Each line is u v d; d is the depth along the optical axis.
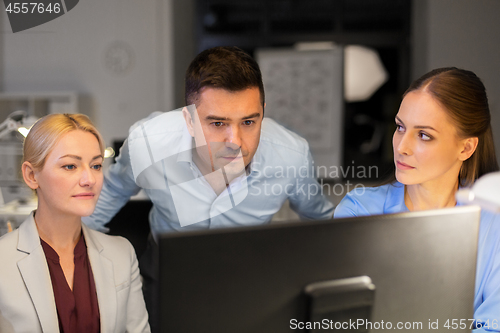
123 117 5.54
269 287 0.63
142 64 5.47
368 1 5.98
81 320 1.05
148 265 1.58
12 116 2.12
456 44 5.02
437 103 1.00
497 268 1.02
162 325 0.59
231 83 1.07
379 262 0.67
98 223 1.58
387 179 1.24
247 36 6.15
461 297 0.73
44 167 0.99
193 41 6.21
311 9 6.07
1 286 0.97
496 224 1.03
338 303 0.65
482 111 1.03
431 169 1.04
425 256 0.70
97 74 5.52
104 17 5.46
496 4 4.93
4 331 0.98
